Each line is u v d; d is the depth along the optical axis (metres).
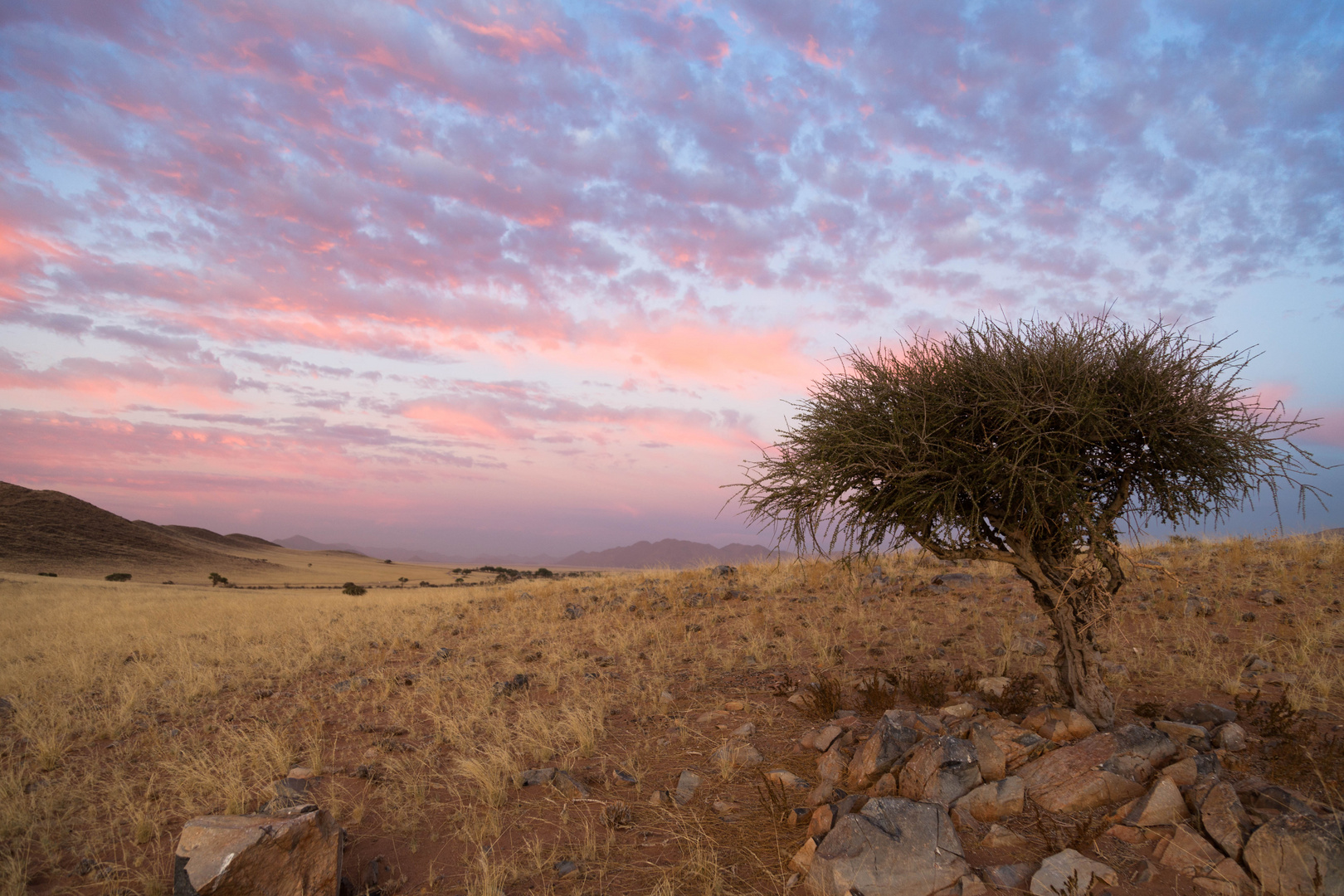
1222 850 3.83
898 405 5.78
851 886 3.86
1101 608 5.90
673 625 12.73
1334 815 3.71
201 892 3.74
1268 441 5.13
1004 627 10.11
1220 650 8.41
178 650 13.05
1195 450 5.30
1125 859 3.95
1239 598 10.80
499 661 11.12
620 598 16.70
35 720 8.62
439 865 4.78
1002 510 5.79
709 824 5.06
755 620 12.38
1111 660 8.21
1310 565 12.74
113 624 18.06
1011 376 5.32
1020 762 5.15
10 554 78.88
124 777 6.75
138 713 9.11
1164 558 14.85
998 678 7.53
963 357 5.73
